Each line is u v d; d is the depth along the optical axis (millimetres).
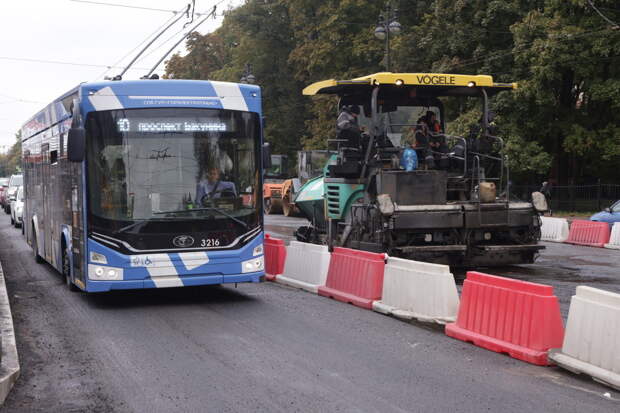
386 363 7250
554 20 31172
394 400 6016
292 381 6621
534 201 13477
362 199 13953
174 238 10398
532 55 31828
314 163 18062
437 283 9188
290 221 32906
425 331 8789
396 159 13492
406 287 9750
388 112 14141
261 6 54125
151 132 10438
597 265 15109
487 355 7570
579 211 34469
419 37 37562
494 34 34500
